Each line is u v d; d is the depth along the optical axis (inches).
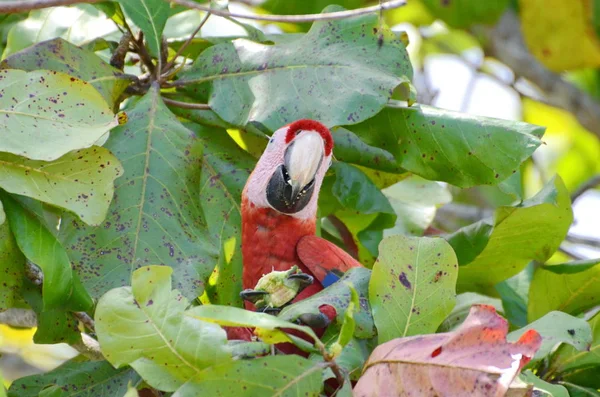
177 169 273.7
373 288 238.8
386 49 288.8
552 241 308.2
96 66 288.0
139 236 260.7
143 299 207.6
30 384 258.8
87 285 252.5
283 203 301.3
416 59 572.7
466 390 201.5
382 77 279.9
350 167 317.7
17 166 242.2
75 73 282.2
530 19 472.1
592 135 590.2
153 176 270.2
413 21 538.6
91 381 259.4
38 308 255.8
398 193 359.3
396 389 210.1
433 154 285.9
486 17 467.5
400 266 239.6
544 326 253.1
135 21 296.7
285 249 306.8
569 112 532.4
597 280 304.8
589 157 605.6
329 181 331.6
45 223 249.0
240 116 288.8
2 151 237.6
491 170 279.1
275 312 257.4
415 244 241.1
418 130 287.3
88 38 337.7
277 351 235.0
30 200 250.7
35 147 239.1
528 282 345.7
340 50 289.7
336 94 279.6
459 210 484.4
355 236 348.5
